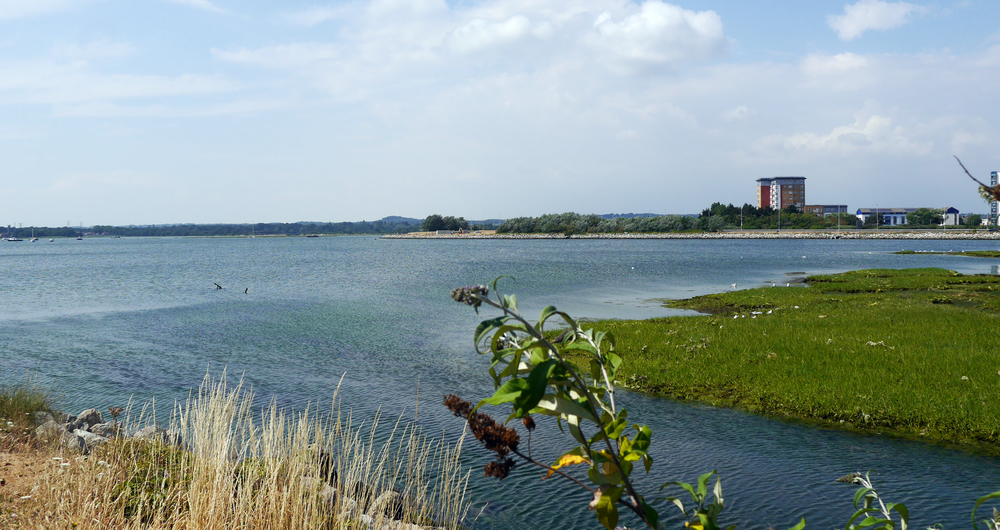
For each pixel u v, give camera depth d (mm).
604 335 1775
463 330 24656
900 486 9070
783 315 25438
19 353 19969
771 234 155250
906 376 14023
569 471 9484
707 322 23828
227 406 6531
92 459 6648
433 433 11398
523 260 76750
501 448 1867
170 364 18203
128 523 5230
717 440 11117
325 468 7035
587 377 13836
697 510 1776
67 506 5469
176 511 5379
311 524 5383
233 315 29484
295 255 108062
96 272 64438
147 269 69438
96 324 26781
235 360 18828
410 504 7555
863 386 13461
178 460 7113
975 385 13000
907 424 11695
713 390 14297
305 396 14328
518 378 1546
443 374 16812
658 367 16125
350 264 76312
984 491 8852
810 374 14656
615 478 1728
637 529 7777
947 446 10656
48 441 8164
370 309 31578
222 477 5820
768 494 8852
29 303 35500
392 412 12906
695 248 106938
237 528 5336
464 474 9258
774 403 13133
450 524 7398
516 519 7926
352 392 14758
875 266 60344
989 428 10953
